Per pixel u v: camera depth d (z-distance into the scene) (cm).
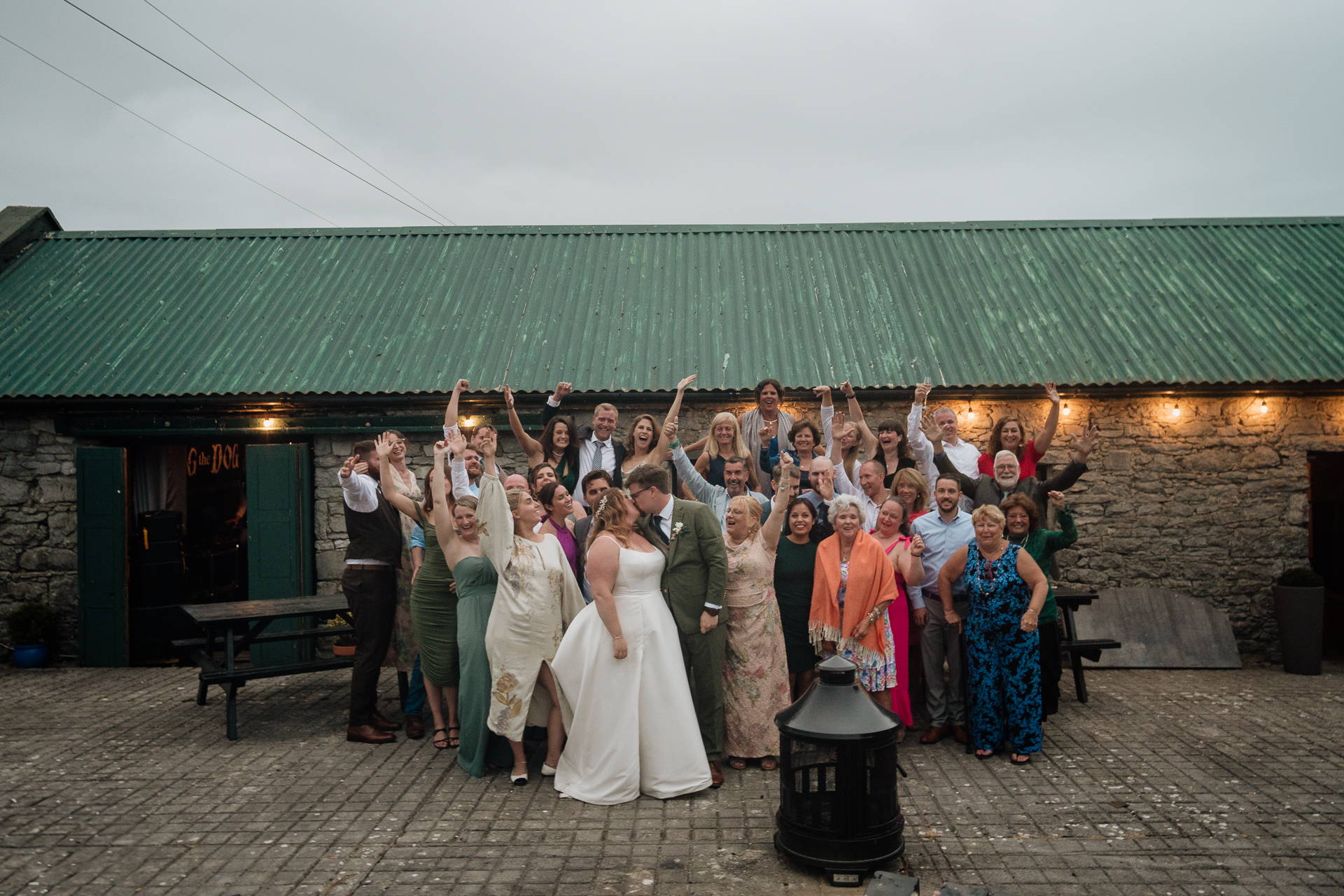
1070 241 1141
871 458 741
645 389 914
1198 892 399
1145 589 899
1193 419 925
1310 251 1095
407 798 523
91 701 762
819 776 423
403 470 680
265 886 414
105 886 416
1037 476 941
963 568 597
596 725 515
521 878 419
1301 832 464
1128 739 628
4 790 543
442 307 1046
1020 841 456
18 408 930
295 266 1121
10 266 1113
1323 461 1222
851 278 1089
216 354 964
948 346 966
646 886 411
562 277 1101
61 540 940
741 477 621
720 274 1103
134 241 1172
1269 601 917
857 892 404
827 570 582
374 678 636
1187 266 1078
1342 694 762
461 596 564
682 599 541
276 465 930
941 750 604
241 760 597
